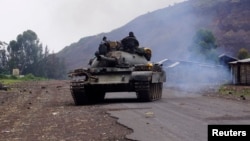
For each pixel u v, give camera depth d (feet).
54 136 38.99
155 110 57.26
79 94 72.54
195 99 79.82
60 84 182.39
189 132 37.78
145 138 35.42
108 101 78.95
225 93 101.91
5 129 45.21
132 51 79.30
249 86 142.00
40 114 58.95
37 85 168.66
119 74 74.23
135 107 62.64
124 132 39.42
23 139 38.17
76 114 56.49
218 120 45.29
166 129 39.78
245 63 155.53
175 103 69.36
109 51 77.77
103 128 42.47
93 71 74.18
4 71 427.74
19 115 58.80
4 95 104.27
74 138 37.42
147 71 72.79
